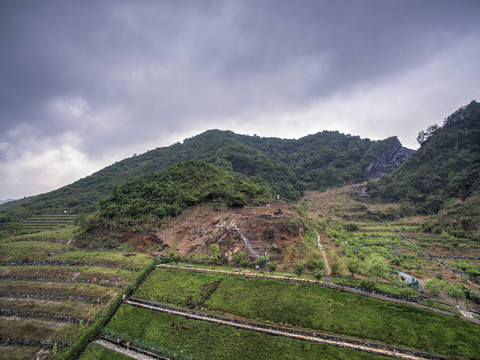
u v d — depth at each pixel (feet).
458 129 531.91
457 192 405.39
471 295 156.04
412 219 405.39
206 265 215.31
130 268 221.87
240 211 295.28
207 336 140.97
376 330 129.29
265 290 167.22
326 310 145.28
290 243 231.50
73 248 276.62
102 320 162.61
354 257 218.38
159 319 158.92
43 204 513.04
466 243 270.26
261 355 125.80
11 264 243.81
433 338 121.60
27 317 177.88
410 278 183.62
